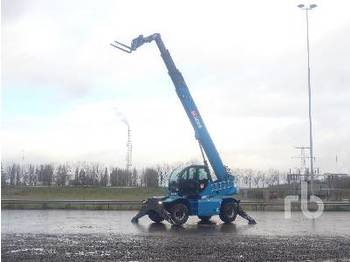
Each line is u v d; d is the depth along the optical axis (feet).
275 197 146.20
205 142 85.20
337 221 87.35
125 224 78.33
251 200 138.82
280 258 44.27
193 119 85.66
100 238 57.62
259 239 58.29
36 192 175.22
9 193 171.42
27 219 85.15
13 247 49.21
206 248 49.98
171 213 78.18
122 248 49.37
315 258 44.47
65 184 217.97
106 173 222.28
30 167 225.56
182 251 47.78
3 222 78.95
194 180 82.12
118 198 165.17
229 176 86.12
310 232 67.51
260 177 220.23
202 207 80.79
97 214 98.48
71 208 112.47
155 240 56.34
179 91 85.97
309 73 147.33
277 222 85.25
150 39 86.74
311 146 147.84
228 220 83.82
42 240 55.01
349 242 55.88
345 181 174.50
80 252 46.47
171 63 86.22
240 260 42.98
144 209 80.64
